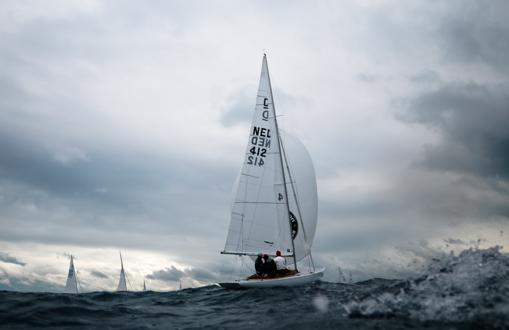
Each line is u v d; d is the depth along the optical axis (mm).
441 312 10281
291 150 22906
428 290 11711
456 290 11266
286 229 20625
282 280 18469
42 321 12453
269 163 20938
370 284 18328
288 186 22250
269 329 10930
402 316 10539
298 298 15445
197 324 12367
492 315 9688
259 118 21156
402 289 12078
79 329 11828
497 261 12141
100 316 13516
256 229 20516
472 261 12305
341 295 14844
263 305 14797
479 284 11312
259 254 19844
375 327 9859
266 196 20719
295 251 21891
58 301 15188
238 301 16328
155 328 11953
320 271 19500
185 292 19844
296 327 10750
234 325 11891
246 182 20703
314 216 22750
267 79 21438
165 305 16156
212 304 16219
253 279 19000
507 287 10891
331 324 10586
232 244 20531
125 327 12109
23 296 15688
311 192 22766
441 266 12516
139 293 19031
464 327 9273
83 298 16750
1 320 12328
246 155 20859
